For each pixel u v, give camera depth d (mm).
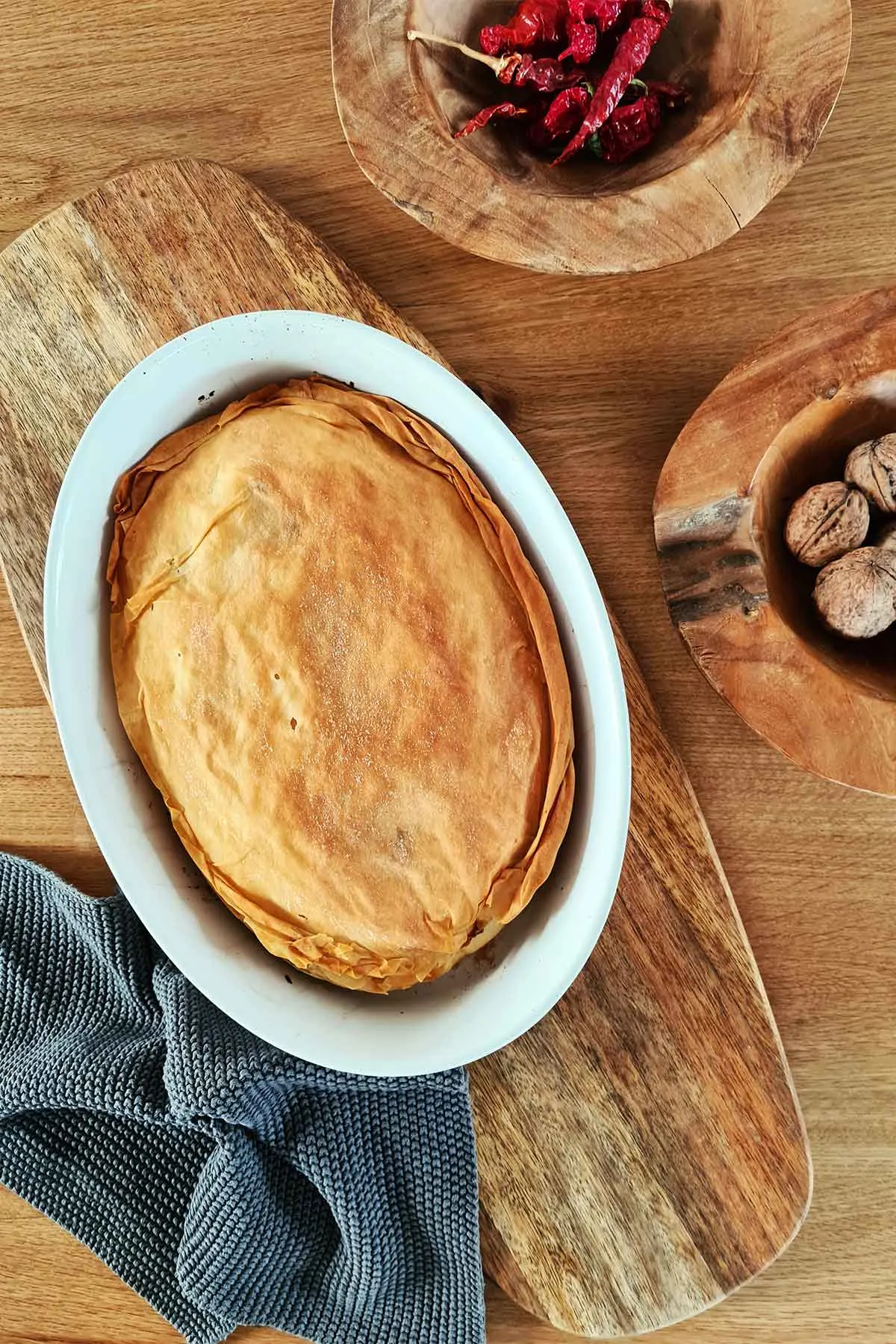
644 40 758
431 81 779
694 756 819
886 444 751
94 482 722
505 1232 824
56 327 824
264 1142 807
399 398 742
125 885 716
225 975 732
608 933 816
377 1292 814
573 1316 821
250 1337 854
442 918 733
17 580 825
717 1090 811
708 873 809
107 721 740
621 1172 817
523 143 821
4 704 854
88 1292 873
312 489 730
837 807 813
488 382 820
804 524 764
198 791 737
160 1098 793
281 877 732
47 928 850
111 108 830
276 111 823
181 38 823
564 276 813
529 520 729
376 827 730
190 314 821
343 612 729
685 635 761
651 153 805
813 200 801
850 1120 828
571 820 746
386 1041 729
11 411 826
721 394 757
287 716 730
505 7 812
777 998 824
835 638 783
